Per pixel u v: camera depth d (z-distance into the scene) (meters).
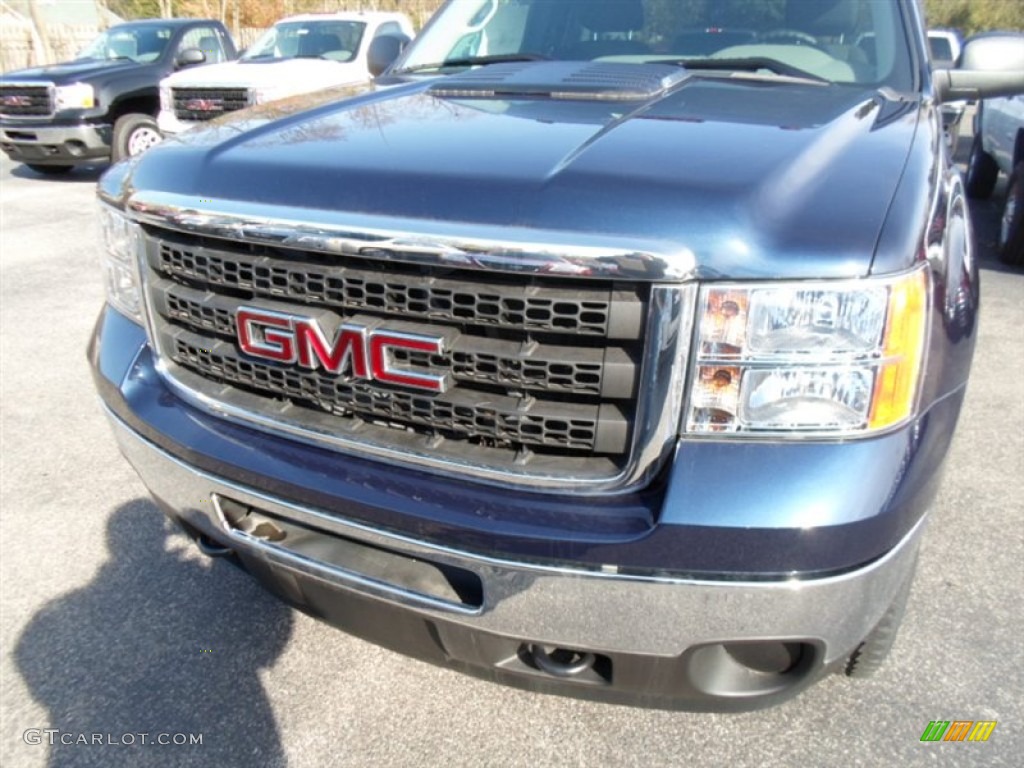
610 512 1.41
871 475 1.34
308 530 1.72
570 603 1.44
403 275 1.48
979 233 7.04
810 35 2.60
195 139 1.96
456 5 3.24
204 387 1.83
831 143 1.65
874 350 1.33
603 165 1.47
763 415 1.35
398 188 1.50
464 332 1.47
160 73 9.79
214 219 1.64
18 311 5.09
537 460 1.47
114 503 2.99
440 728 2.00
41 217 7.73
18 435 3.52
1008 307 5.09
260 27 29.50
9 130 9.24
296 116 2.04
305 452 1.67
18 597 2.48
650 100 1.96
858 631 1.47
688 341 1.35
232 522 1.82
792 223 1.36
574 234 1.35
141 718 2.04
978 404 3.71
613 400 1.42
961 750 1.90
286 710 2.06
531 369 1.42
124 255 2.00
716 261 1.32
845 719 1.98
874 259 1.32
